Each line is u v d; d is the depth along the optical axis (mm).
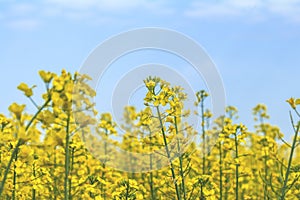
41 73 853
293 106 1113
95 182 1229
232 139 1341
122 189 1183
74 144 1188
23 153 1032
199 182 1216
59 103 855
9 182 1151
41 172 1209
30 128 856
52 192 1310
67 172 959
